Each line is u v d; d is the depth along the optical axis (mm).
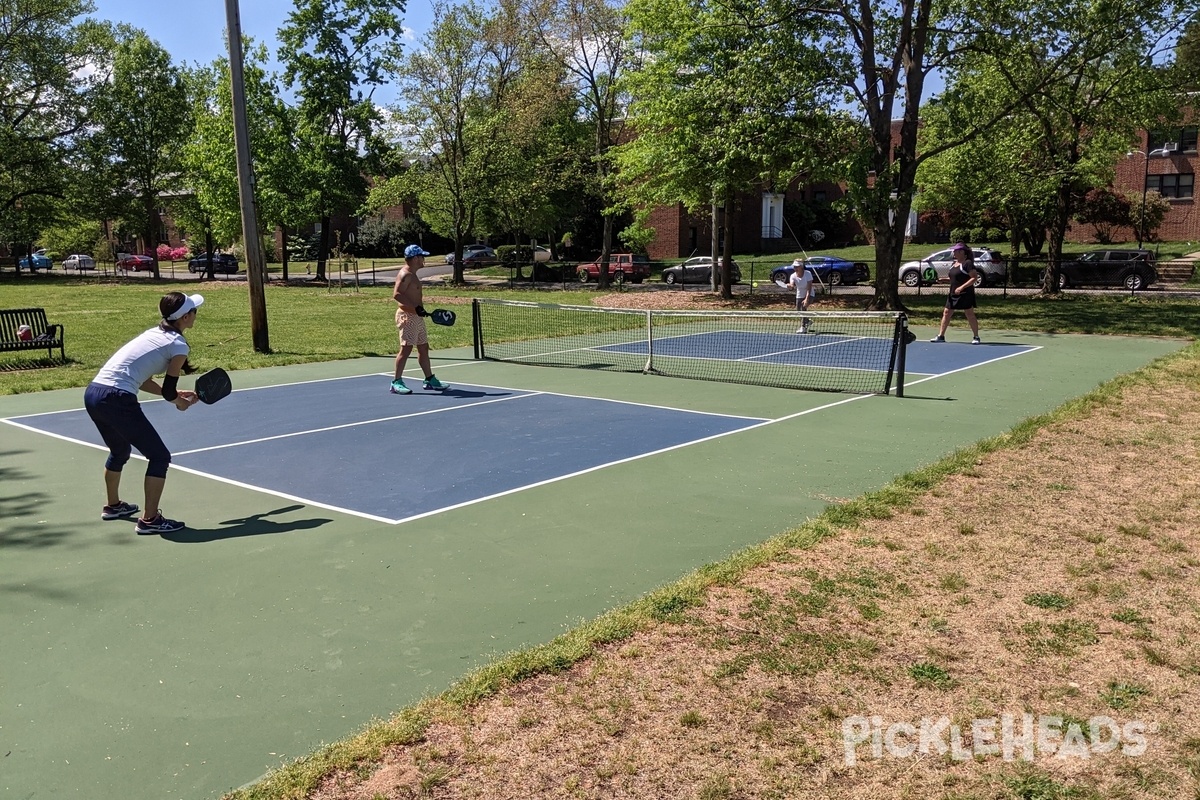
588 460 8078
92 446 8992
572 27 34844
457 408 10898
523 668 3963
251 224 16406
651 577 5195
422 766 3264
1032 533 5742
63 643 4402
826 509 6438
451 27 36188
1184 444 8172
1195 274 34844
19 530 6207
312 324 22531
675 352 17047
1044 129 27062
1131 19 22422
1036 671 3914
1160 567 5094
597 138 40969
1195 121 31703
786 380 13117
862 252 47906
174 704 3789
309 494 7055
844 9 22594
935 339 18188
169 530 6125
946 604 4637
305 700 3811
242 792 3129
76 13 48750
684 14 25000
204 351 16953
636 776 3182
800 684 3826
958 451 8070
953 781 3141
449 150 39094
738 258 49281
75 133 49281
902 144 23438
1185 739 3367
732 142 22828
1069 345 17156
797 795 3070
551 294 33250
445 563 5465
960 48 23141
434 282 43406
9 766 3322
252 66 40094
